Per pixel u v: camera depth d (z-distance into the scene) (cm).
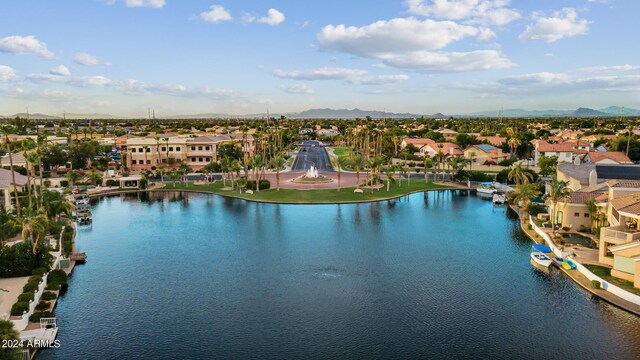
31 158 8275
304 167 18012
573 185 9594
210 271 6197
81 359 4022
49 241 6850
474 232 8325
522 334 4438
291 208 10531
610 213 6831
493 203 11088
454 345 4262
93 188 12794
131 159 16575
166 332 4497
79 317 4809
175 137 17588
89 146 15450
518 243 7569
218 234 8150
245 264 6488
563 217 7881
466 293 5419
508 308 4997
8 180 9181
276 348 4216
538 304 5081
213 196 12194
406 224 8950
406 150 19662
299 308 5038
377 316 4841
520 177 11694
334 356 4084
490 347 4225
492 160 16912
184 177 14462
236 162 13212
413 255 6900
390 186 13362
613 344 4225
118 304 5134
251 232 8294
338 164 12631
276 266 6397
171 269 6284
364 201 11275
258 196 11775
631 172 9550
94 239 7862
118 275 6053
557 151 15850
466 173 13925
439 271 6181
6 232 6331
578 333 4431
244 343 4297
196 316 4844
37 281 5119
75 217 9394
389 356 4088
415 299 5259
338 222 9100
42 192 9131
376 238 7881
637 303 4803
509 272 6122
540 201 10500
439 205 11000
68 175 12388
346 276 6003
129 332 4497
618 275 5378
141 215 9838
